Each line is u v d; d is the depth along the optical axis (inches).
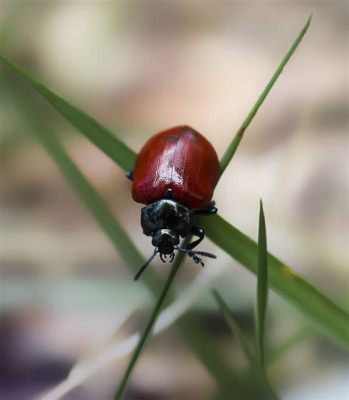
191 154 3.6
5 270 4.7
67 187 5.4
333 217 4.8
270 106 5.9
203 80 6.4
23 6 7.2
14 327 4.3
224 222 3.1
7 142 5.5
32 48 7.0
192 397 4.0
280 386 3.8
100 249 4.8
